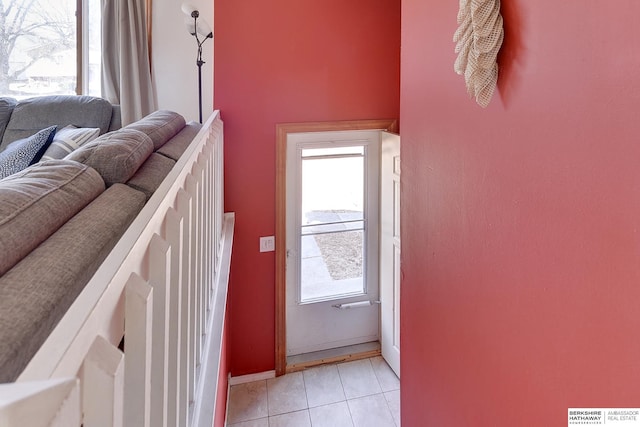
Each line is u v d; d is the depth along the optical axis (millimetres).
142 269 739
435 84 1349
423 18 1415
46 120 2877
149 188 1263
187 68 3344
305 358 3668
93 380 475
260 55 3150
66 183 949
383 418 3035
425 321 1492
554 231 872
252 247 3352
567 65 815
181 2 3293
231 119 3162
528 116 934
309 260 3646
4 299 546
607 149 731
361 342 3840
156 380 777
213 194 2086
